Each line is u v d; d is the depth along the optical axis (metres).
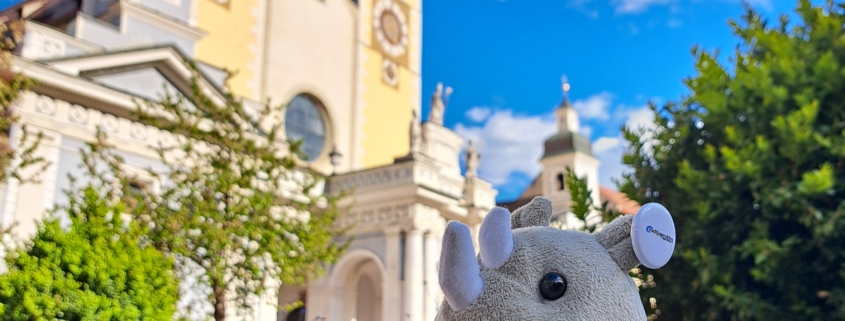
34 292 6.97
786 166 6.34
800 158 6.21
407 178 20.19
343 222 20.92
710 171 6.82
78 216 8.86
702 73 7.07
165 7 21.67
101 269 7.47
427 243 19.80
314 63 26.36
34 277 7.06
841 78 6.29
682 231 6.98
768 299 6.41
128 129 16.69
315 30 26.73
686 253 6.59
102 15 20.42
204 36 21.38
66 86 15.44
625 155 7.71
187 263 14.44
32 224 14.63
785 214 6.23
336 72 27.30
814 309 6.06
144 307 7.73
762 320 6.16
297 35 25.92
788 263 6.19
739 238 6.62
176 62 18.02
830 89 6.35
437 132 27.86
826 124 6.44
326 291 20.62
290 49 25.52
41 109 15.27
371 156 28.12
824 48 6.83
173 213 12.81
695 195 6.74
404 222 19.69
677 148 7.37
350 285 21.19
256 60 24.25
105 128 16.25
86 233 8.09
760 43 7.09
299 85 25.50
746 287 6.60
